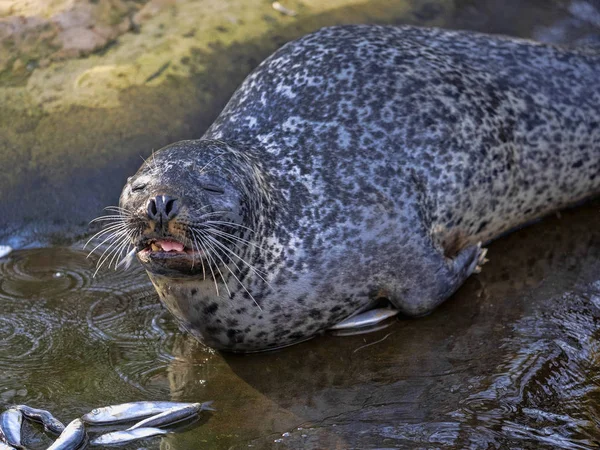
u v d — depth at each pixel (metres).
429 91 21.22
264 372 18.62
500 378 17.72
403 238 19.58
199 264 17.00
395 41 23.00
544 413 16.59
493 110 21.73
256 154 19.78
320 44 22.53
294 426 16.70
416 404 17.16
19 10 28.64
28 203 24.52
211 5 29.86
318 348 19.44
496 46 24.20
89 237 24.09
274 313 18.94
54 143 25.45
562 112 23.00
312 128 20.41
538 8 31.39
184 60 27.77
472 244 22.08
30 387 17.98
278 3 30.17
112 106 26.34
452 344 19.14
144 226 16.38
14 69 27.16
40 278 22.19
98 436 16.47
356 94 20.95
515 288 21.08
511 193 22.03
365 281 19.56
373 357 18.92
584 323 19.50
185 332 20.00
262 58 28.22
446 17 30.61
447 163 20.38
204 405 17.44
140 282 21.98
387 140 20.25
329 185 19.55
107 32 28.42
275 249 18.64
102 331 19.95
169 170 17.17
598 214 24.31
